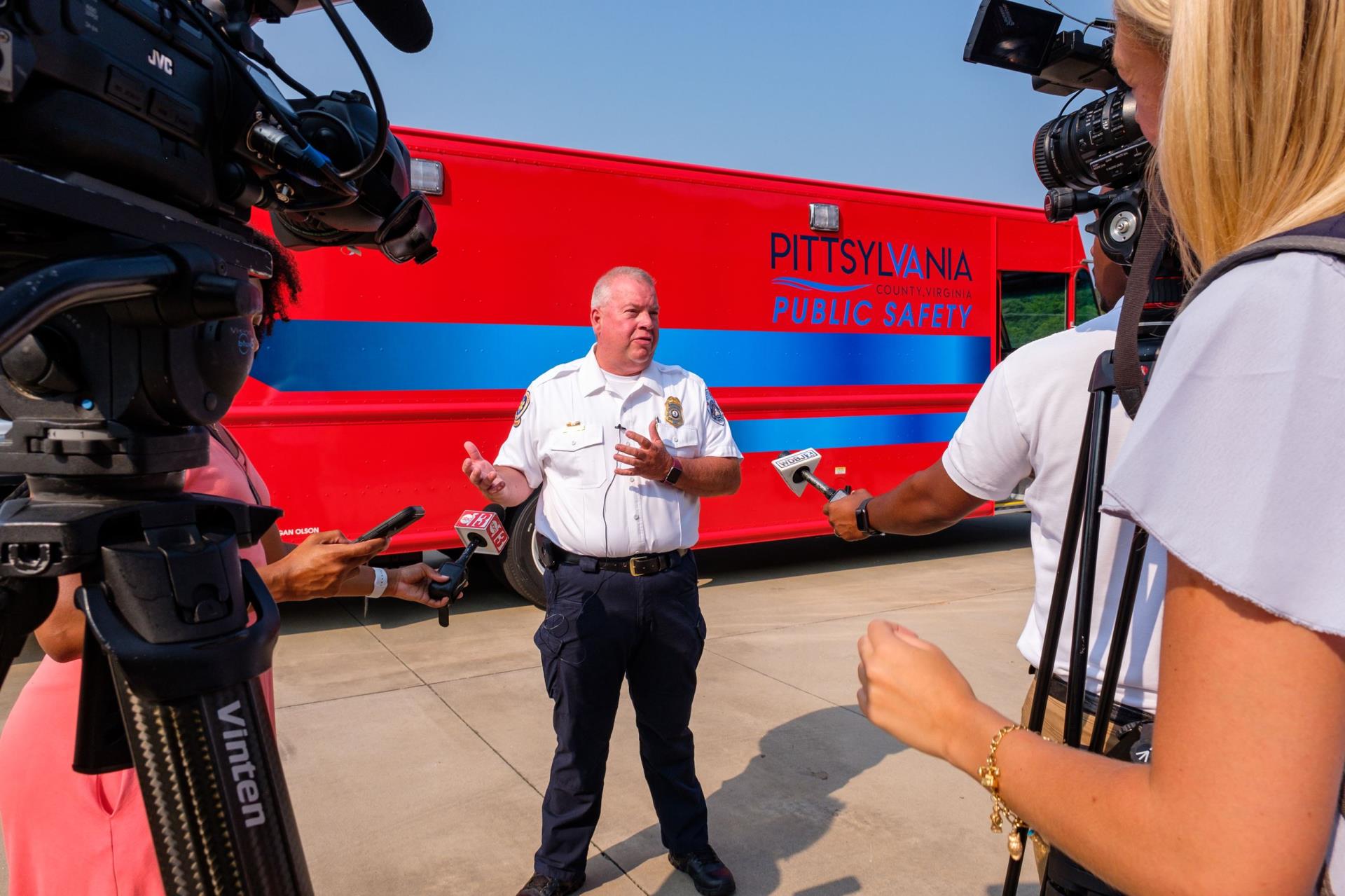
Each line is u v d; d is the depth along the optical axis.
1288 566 0.58
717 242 6.37
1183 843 0.59
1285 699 0.58
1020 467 1.57
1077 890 1.07
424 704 4.30
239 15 0.96
